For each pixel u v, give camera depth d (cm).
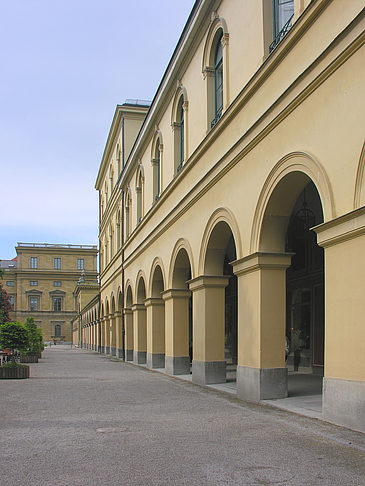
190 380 1681
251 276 1151
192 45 1673
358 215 749
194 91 1675
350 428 761
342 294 791
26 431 824
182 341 1912
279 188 1042
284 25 1088
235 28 1303
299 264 1898
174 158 1936
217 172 1391
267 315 1105
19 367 1855
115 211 3866
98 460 636
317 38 883
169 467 600
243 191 1214
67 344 10138
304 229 1747
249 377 1142
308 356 1820
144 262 2544
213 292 1516
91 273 10850
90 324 6341
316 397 1121
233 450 675
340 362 792
